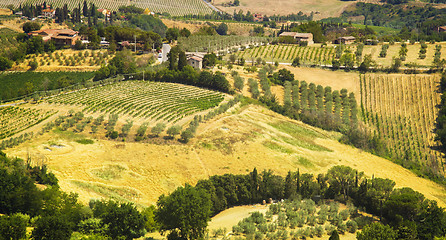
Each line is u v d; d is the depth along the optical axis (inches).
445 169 6077.8
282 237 3430.1
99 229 3147.1
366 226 3344.0
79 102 6210.6
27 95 6550.2
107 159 4810.5
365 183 4320.9
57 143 4945.9
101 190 4303.6
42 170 4045.3
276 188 4362.7
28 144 4835.1
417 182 5423.2
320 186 4537.4
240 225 3570.4
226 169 5012.3
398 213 3818.9
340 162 5659.5
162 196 3491.6
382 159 5984.3
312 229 3540.8
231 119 6294.3
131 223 3253.0
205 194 3472.0
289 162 5393.7
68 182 4269.2
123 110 6058.1
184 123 5880.9
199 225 3280.0
